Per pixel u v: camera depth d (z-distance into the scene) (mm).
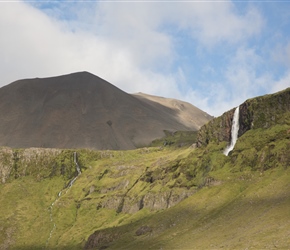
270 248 155250
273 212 197375
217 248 177250
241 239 178000
